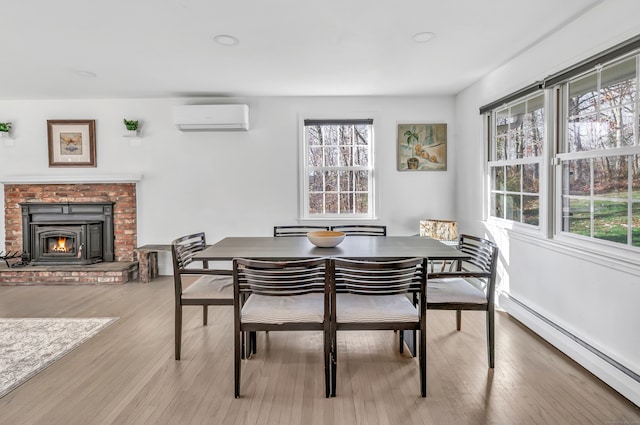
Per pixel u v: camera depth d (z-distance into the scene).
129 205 4.48
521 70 3.01
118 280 4.21
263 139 4.43
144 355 2.47
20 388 2.06
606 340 2.15
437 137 4.43
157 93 4.19
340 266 1.94
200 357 2.44
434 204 4.46
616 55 2.06
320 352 2.53
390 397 1.97
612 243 2.16
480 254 2.48
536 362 2.35
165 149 4.45
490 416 1.80
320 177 4.54
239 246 2.66
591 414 1.81
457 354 2.47
